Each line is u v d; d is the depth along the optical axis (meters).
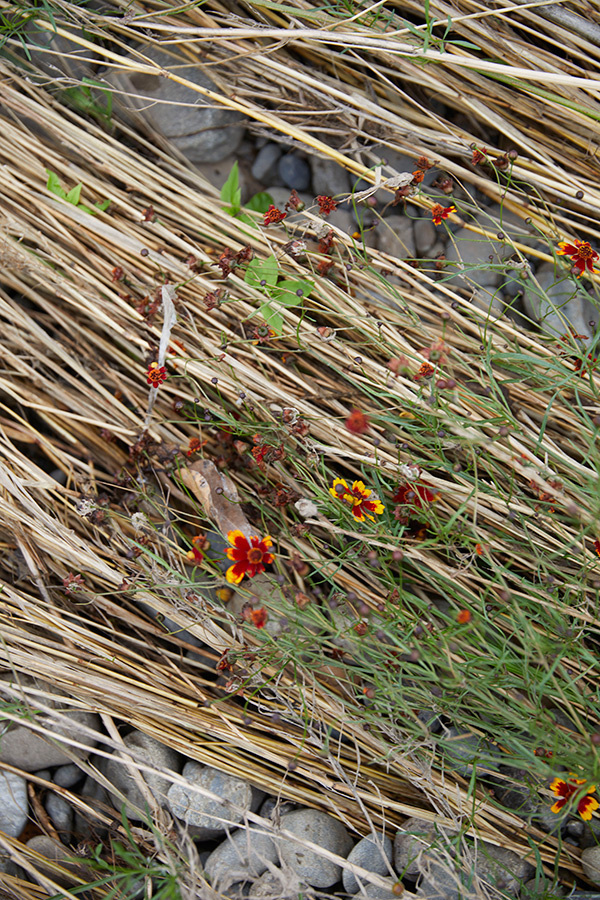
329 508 1.38
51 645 1.39
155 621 1.42
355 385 1.41
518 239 1.47
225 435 1.42
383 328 1.41
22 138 1.44
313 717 1.36
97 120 1.47
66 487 1.45
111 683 1.38
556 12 1.44
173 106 1.47
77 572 1.42
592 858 1.36
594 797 1.37
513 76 1.40
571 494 1.38
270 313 1.40
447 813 1.36
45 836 1.37
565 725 1.38
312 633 1.36
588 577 1.38
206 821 1.37
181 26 1.46
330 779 1.38
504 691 1.33
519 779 1.38
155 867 1.35
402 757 1.35
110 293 1.42
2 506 1.40
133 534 1.43
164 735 1.38
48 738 1.38
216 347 1.41
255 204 1.47
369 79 1.47
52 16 1.42
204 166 1.49
